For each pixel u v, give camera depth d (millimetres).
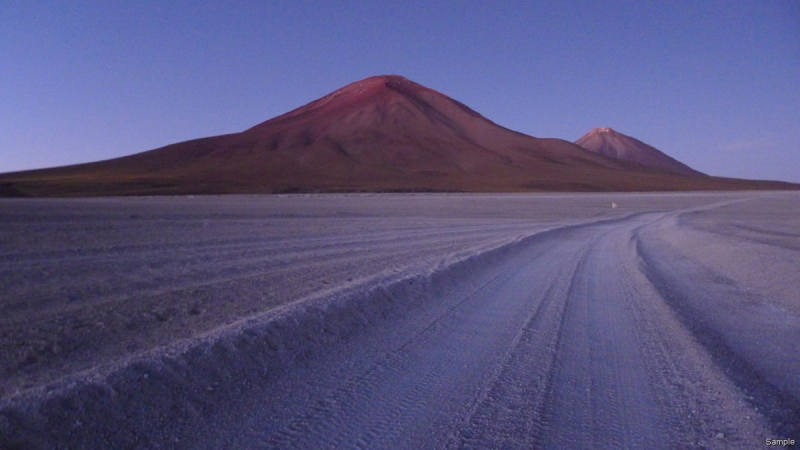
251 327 8977
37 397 5891
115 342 8617
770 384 8250
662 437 6328
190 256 19156
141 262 17281
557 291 15547
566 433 6367
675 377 8383
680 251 27719
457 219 49031
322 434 6105
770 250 22484
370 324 10961
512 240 28891
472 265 19484
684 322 12070
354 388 7508
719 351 9945
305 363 8422
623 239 32875
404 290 13852
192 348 7727
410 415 6699
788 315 13281
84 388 6207
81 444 5531
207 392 6949
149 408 6312
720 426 6633
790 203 86438
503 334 10727
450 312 12539
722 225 42312
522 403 7207
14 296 11727
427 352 9352
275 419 6434
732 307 14227
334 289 13023
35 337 8727
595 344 10164
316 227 35062
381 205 73812
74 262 16703
